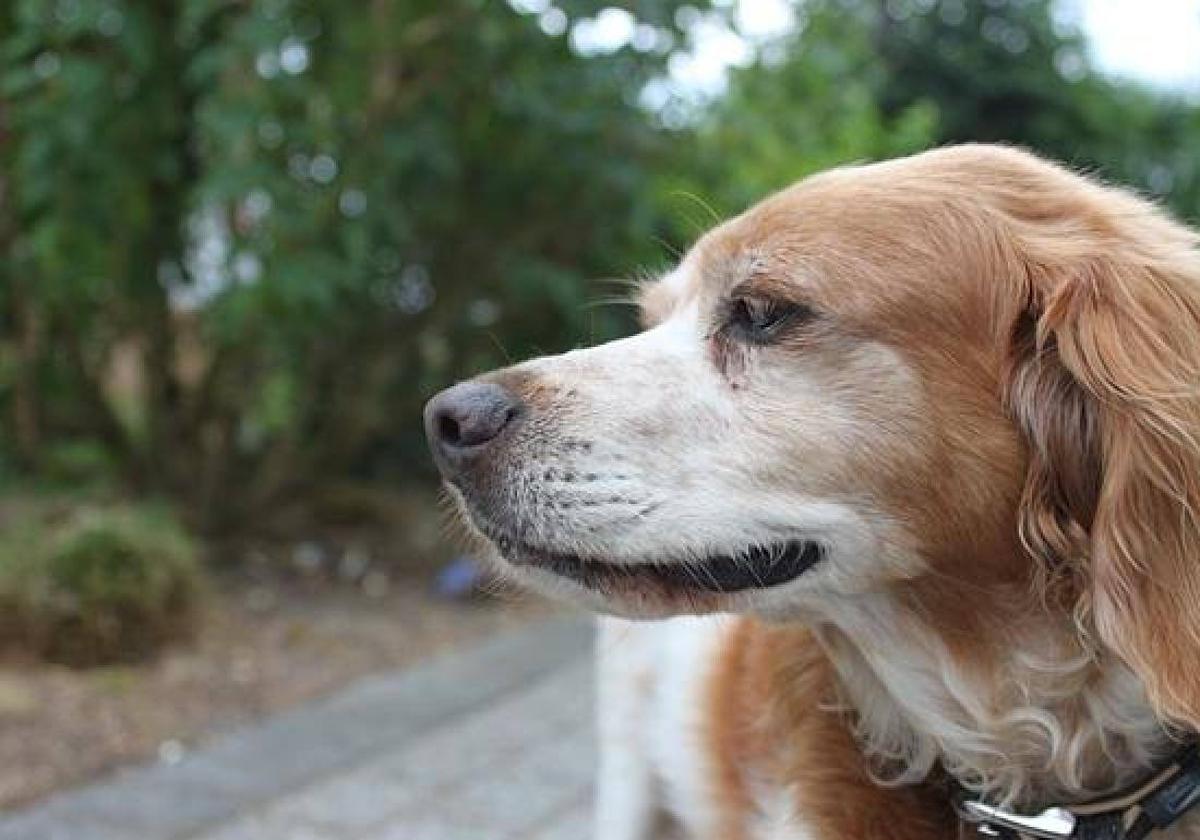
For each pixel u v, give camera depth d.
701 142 1.84
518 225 1.82
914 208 0.65
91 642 1.32
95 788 1.08
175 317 1.79
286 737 1.19
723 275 0.67
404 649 1.48
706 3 1.69
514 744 1.21
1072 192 0.66
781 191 0.68
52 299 1.69
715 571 0.65
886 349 0.64
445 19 1.60
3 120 1.60
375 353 1.87
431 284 1.84
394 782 1.12
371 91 1.61
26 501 1.67
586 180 1.74
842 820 0.68
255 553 1.77
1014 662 0.65
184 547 1.44
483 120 1.72
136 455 1.83
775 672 0.71
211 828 1.03
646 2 1.63
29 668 1.31
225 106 1.48
